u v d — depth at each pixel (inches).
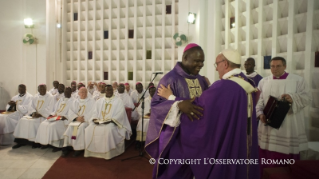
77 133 159.6
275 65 105.0
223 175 54.4
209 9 204.7
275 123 97.3
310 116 116.6
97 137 153.6
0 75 276.1
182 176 65.1
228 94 55.7
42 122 175.0
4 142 189.6
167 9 275.3
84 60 317.7
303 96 97.0
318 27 117.6
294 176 75.1
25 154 165.6
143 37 286.7
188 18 230.7
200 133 57.8
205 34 209.8
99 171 135.0
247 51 165.0
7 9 281.3
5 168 139.6
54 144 170.4
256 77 131.8
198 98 60.8
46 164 146.7
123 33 299.3
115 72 305.6
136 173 132.3
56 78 314.0
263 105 110.9
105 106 163.2
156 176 67.1
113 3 299.7
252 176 59.4
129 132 169.6
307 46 117.6
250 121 60.0
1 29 277.4
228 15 181.2
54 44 310.5
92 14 307.7
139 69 297.1
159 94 69.2
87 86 286.0
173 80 70.7
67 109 181.5
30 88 290.4
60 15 319.0
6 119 189.5
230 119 55.4
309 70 117.0
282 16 141.3
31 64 290.8
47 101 192.2
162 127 65.9
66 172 133.2
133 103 225.8
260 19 152.0
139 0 287.9
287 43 130.8
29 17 289.3
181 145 63.6
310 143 107.0
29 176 128.6
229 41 183.2
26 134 178.5
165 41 280.2
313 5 114.9
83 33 315.3
